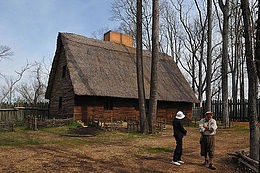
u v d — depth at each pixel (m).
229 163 11.55
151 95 21.42
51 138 18.05
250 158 10.64
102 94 27.14
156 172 10.07
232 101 35.16
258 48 8.05
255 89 10.92
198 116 41.75
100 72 29.41
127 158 12.14
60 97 30.19
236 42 37.94
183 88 36.03
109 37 39.16
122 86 29.72
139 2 22.06
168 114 33.78
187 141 17.67
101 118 28.14
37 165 10.41
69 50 28.91
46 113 32.31
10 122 23.14
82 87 26.34
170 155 13.02
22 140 16.89
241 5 11.09
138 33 22.05
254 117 10.80
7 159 11.30
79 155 12.48
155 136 19.84
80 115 27.50
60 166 10.36
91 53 30.89
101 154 12.83
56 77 31.33
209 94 26.91
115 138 18.45
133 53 36.00
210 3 27.70
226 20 27.88
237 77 41.72
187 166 11.02
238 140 17.69
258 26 8.19
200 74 44.25
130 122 23.59
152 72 21.53
